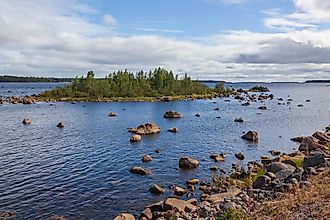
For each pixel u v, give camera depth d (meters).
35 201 30.72
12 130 70.06
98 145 55.44
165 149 52.56
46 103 137.88
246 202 23.64
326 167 28.31
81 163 44.09
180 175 38.56
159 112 105.62
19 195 32.19
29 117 91.69
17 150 51.31
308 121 84.88
